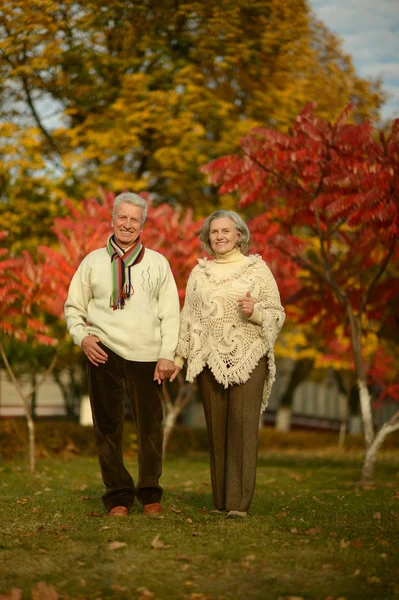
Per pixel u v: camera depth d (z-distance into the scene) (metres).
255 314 5.05
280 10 14.95
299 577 3.75
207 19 14.55
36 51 14.07
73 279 5.35
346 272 9.94
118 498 5.13
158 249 10.77
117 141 14.35
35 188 14.84
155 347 5.22
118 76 15.04
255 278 5.25
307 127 8.37
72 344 15.01
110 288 5.19
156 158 15.05
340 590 3.58
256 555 4.07
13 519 5.12
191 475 9.53
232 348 5.14
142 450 5.22
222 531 4.60
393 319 10.52
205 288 5.26
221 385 5.24
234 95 16.19
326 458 13.77
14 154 14.48
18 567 3.94
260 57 15.27
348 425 25.22
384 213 8.09
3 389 28.02
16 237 14.77
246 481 5.08
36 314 14.26
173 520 4.92
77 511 5.45
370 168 8.12
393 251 8.77
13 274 9.89
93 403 5.20
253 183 8.95
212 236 5.31
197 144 15.09
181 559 4.00
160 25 14.56
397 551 4.15
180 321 5.38
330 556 4.05
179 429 15.26
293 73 16.61
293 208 9.24
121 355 5.16
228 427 5.18
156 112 14.62
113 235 5.35
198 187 16.20
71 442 12.70
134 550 4.18
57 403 29.11
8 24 13.46
